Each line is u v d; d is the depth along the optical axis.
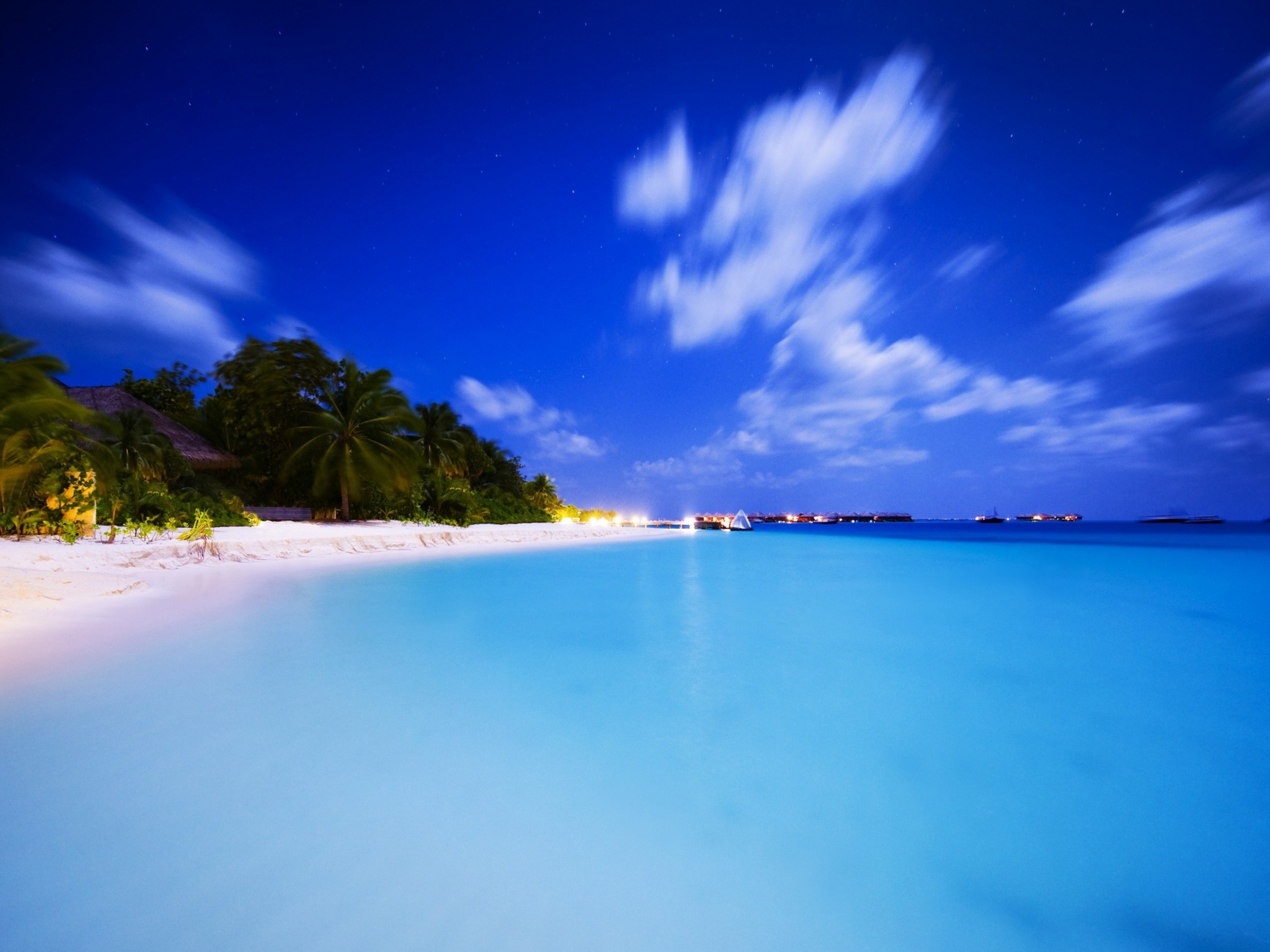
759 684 3.99
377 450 24.97
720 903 1.68
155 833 1.93
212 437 31.03
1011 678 4.17
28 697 3.30
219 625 5.41
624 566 13.61
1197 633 5.94
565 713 3.33
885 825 2.15
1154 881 1.85
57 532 11.23
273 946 1.43
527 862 1.85
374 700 3.45
